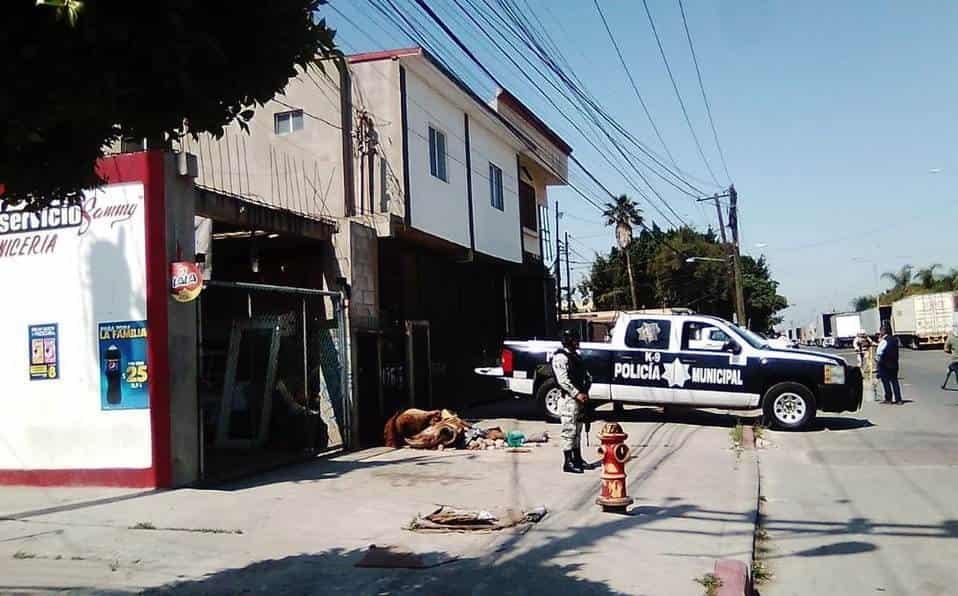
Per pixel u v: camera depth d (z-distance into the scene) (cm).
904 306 5981
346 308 1385
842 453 1274
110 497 941
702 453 1277
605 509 844
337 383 1368
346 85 1695
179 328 1012
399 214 1670
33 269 1059
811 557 711
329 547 714
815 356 1529
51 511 875
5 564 678
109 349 1020
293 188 1697
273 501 905
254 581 616
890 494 959
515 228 2484
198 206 1105
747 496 930
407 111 1723
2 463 1051
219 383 1388
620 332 1636
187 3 369
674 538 736
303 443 1319
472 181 2116
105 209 1032
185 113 424
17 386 1052
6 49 353
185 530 781
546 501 902
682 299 6675
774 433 1513
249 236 1348
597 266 7144
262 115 1738
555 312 3030
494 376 1761
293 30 427
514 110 2533
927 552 714
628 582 603
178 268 998
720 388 1562
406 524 793
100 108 383
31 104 372
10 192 457
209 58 402
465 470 1118
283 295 1435
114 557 692
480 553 685
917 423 1602
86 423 1023
